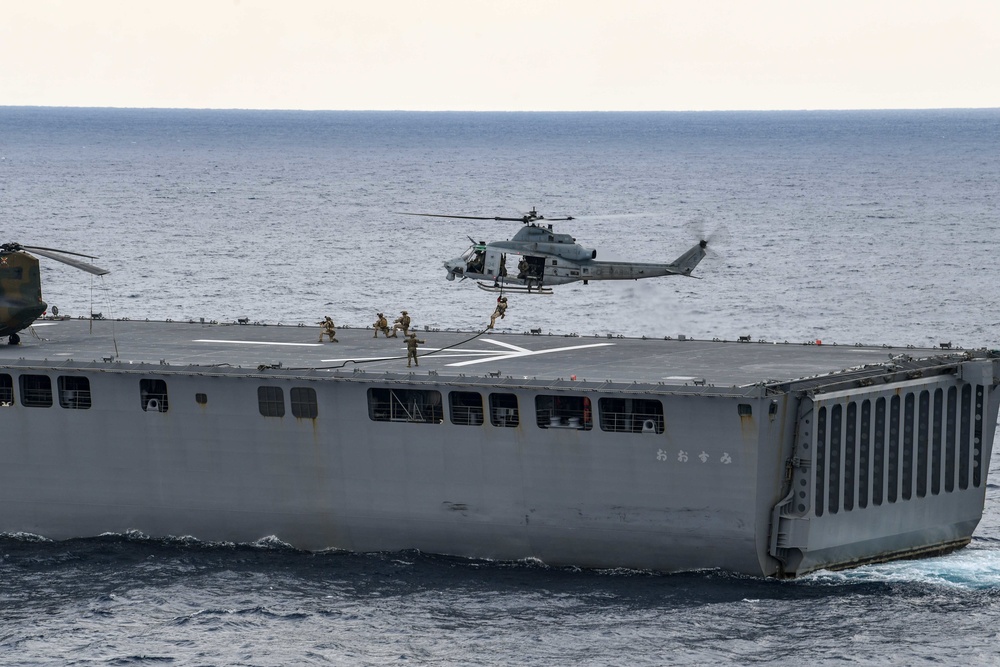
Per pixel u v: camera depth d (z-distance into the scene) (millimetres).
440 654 198375
